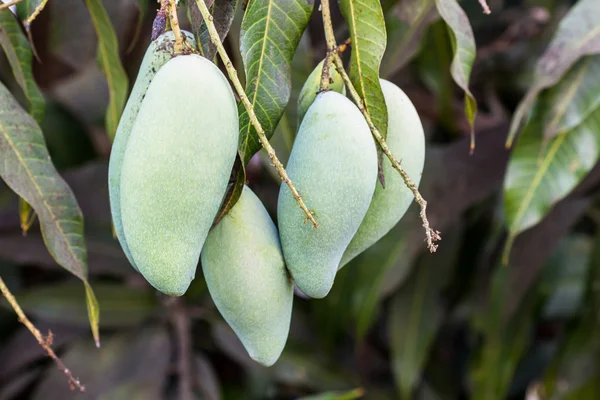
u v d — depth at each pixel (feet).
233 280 2.65
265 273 2.65
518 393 5.88
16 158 2.90
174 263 2.49
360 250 2.79
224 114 2.51
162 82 2.50
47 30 4.28
